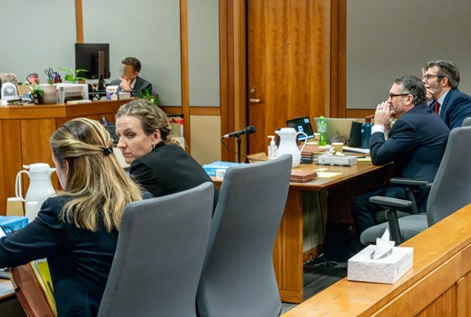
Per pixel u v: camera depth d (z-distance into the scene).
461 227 2.14
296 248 4.28
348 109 7.74
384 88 7.54
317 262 5.24
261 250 2.62
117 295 1.91
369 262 1.62
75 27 9.10
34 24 9.25
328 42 7.75
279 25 8.09
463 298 2.00
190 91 8.69
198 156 8.73
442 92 5.07
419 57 7.36
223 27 8.39
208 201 2.11
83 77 8.20
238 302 2.54
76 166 2.11
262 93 8.27
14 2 9.28
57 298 2.07
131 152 3.00
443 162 3.46
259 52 8.24
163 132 3.03
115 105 6.87
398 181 4.18
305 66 7.99
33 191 2.84
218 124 8.57
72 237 2.06
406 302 1.62
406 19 7.37
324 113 7.89
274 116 8.24
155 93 8.87
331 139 5.62
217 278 2.48
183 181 2.85
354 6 7.58
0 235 2.33
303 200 5.11
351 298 1.52
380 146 4.46
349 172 4.51
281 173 2.58
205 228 2.12
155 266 1.96
